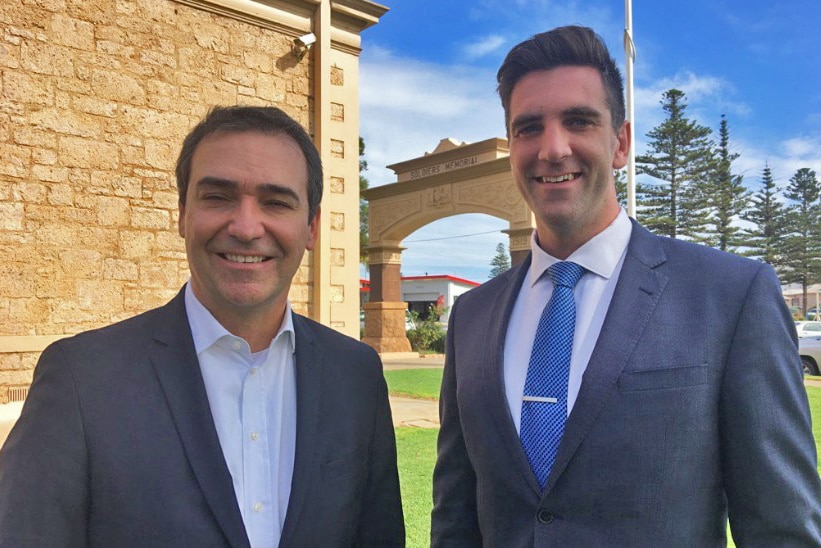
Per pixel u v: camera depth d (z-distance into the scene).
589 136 1.77
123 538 1.50
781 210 49.09
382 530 1.99
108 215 7.20
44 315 6.74
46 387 1.58
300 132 1.85
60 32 6.93
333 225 9.09
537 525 1.66
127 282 7.30
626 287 1.75
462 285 39.28
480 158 18.16
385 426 2.03
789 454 1.54
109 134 7.23
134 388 1.62
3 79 6.56
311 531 1.67
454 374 2.13
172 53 7.71
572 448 1.63
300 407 1.79
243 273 1.69
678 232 42.56
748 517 1.57
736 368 1.58
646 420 1.59
